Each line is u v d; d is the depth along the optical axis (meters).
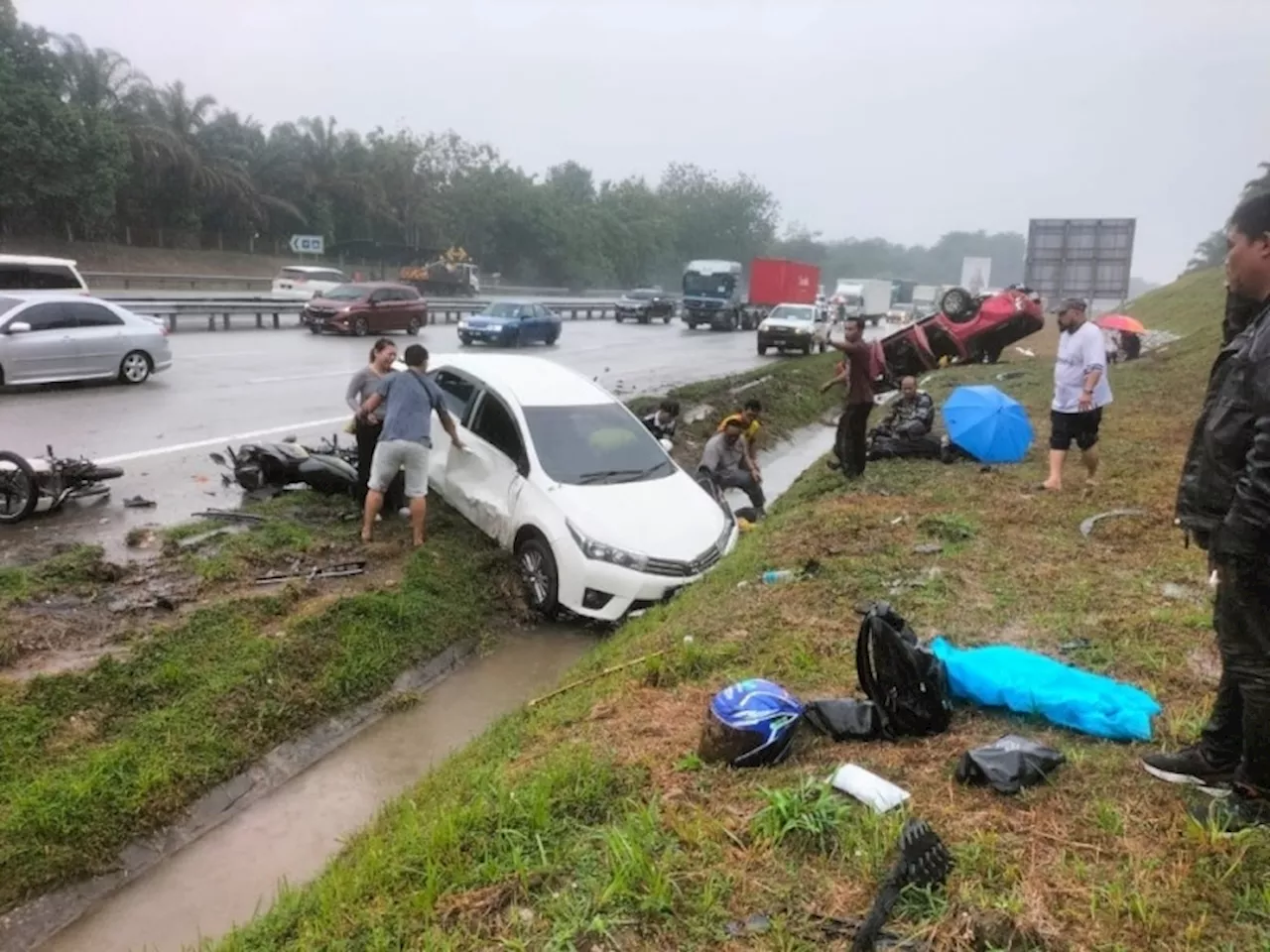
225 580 6.98
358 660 6.29
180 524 8.12
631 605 7.41
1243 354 2.71
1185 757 3.41
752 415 10.82
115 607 6.31
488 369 9.25
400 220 63.56
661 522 7.84
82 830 4.33
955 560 6.76
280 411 13.65
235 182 51.00
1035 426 13.83
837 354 29.52
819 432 19.19
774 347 30.17
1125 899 2.80
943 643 4.61
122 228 46.22
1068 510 8.36
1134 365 22.09
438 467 9.17
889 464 11.16
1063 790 3.45
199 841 4.64
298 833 4.77
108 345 14.58
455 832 3.44
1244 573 2.73
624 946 2.74
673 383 20.53
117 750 4.81
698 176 112.94
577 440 8.45
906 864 2.89
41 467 8.27
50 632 5.76
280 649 6.00
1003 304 23.19
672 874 3.05
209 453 10.75
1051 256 32.72
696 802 3.53
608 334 35.97
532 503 7.90
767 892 2.95
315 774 5.34
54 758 4.71
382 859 3.47
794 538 7.75
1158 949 2.60
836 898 2.91
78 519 8.23
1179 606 5.63
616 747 4.11
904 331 23.73
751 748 3.78
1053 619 5.42
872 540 7.47
